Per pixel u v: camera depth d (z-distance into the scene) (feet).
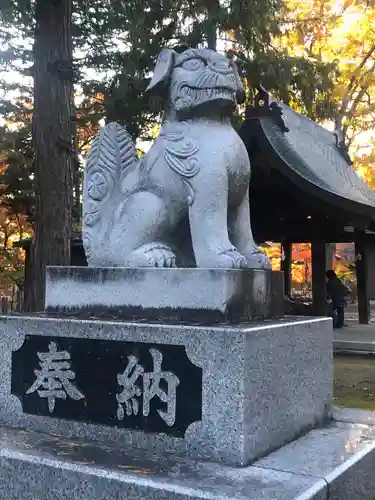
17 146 30.86
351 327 32.30
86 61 21.84
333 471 6.57
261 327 7.18
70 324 7.99
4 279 44.75
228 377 6.77
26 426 8.27
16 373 8.46
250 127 23.53
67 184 21.38
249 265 8.72
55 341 8.13
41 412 8.16
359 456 7.23
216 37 23.07
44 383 8.16
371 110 48.11
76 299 8.57
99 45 24.29
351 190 27.20
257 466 6.69
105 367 7.68
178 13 21.71
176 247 8.86
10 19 21.68
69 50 21.54
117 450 7.23
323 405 8.98
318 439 7.96
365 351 25.43
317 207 25.07
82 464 6.68
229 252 7.93
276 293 8.80
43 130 21.16
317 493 5.99
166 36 21.86
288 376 7.80
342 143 34.12
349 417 9.37
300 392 8.16
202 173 8.09
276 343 7.48
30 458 6.95
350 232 33.04
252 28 23.27
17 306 41.37
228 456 6.71
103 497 6.37
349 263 59.67
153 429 7.23
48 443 7.54
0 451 7.21
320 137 32.53
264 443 7.12
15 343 8.50
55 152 21.09
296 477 6.33
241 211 8.93
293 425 7.92
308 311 27.86
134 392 7.41
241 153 8.55
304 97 26.05
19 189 30.30
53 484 6.73
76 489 6.56
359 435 8.21
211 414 6.85
